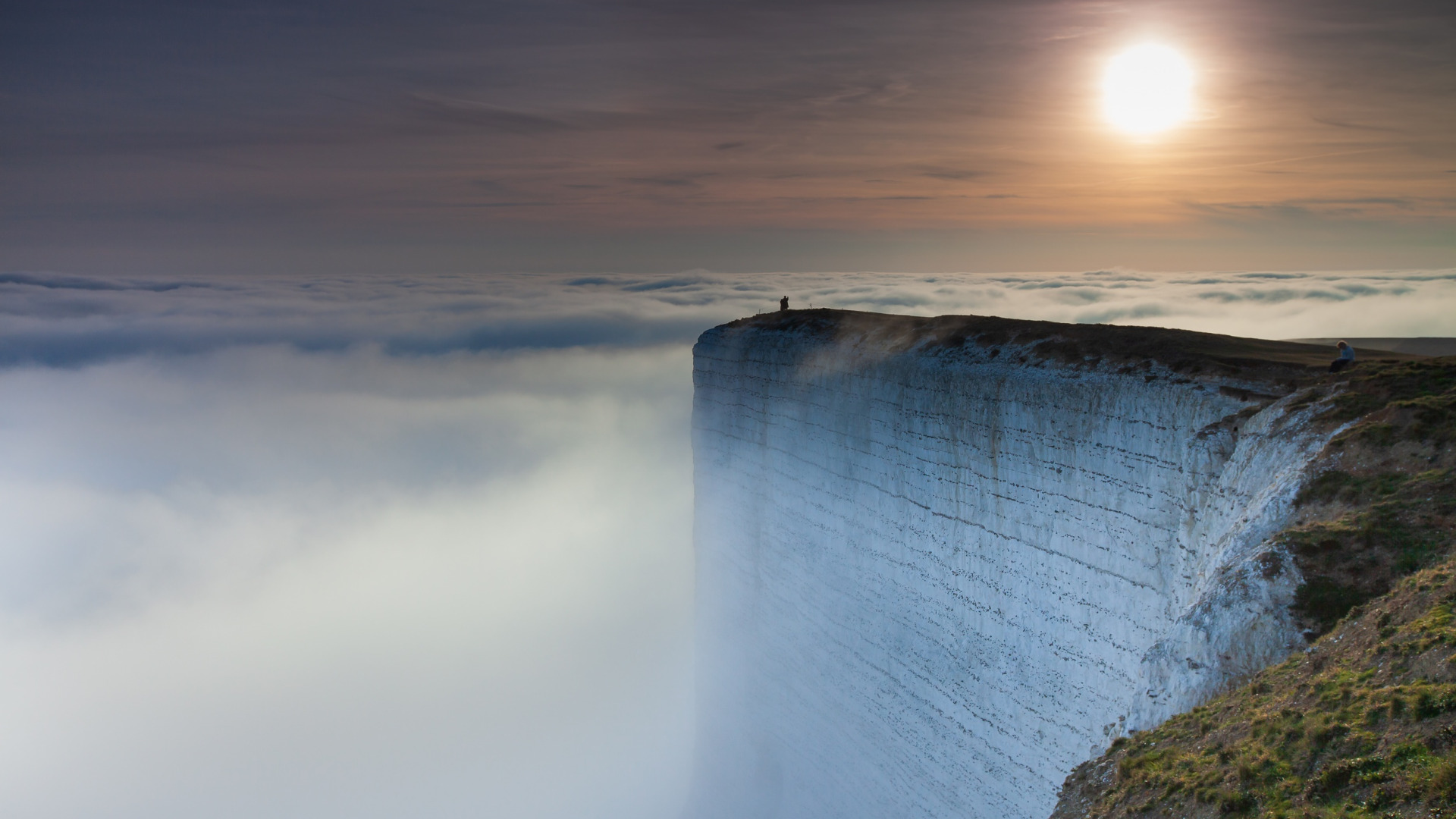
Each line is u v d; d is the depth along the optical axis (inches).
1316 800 397.4
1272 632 544.4
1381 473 597.3
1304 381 762.8
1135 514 853.2
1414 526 542.6
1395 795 371.6
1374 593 522.9
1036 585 974.4
